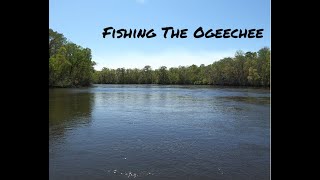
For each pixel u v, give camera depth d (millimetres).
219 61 109062
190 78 133750
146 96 50438
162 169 11039
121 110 29203
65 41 79625
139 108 31188
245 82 96938
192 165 11516
